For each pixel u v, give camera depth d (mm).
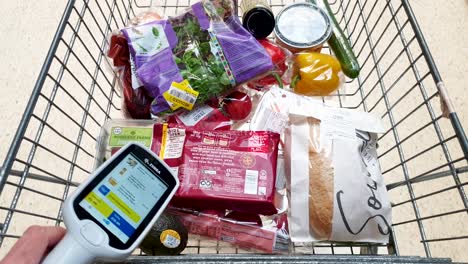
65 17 657
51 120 1061
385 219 711
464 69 1141
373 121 760
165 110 753
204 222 706
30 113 570
